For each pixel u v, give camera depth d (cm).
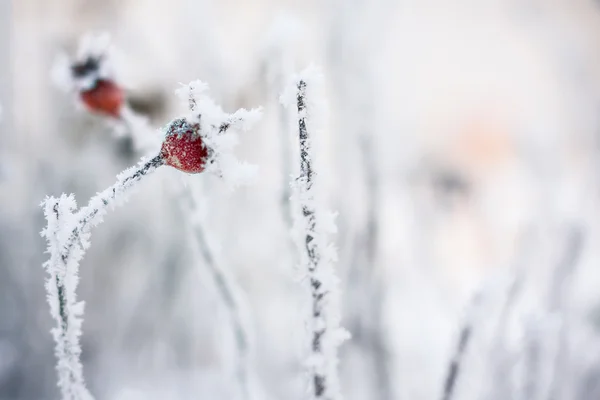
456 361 41
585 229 51
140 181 37
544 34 88
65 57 47
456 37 106
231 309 42
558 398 46
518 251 52
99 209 37
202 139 36
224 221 63
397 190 80
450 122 103
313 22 69
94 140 75
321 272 37
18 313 72
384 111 73
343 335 38
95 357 70
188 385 63
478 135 101
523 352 44
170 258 66
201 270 43
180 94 36
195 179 42
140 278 75
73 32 76
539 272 52
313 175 37
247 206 66
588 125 82
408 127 88
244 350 42
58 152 75
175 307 67
